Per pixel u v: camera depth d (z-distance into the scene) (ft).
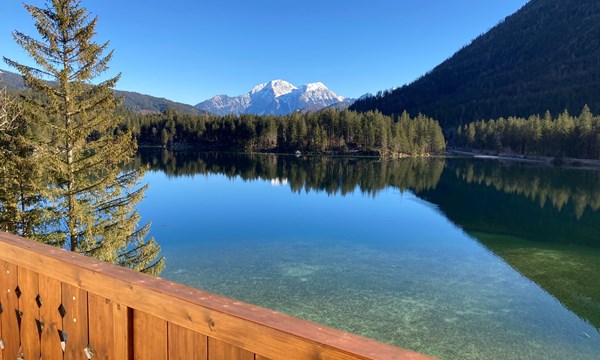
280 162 208.33
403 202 96.78
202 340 3.64
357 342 2.80
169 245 53.11
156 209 82.28
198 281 39.22
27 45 27.66
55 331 5.08
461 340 28.32
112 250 30.12
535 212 85.71
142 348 4.17
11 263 5.59
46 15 28.89
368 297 35.91
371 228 66.69
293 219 73.31
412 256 50.39
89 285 4.51
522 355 26.50
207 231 61.98
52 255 4.94
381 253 51.42
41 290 5.23
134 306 4.10
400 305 34.27
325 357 2.79
